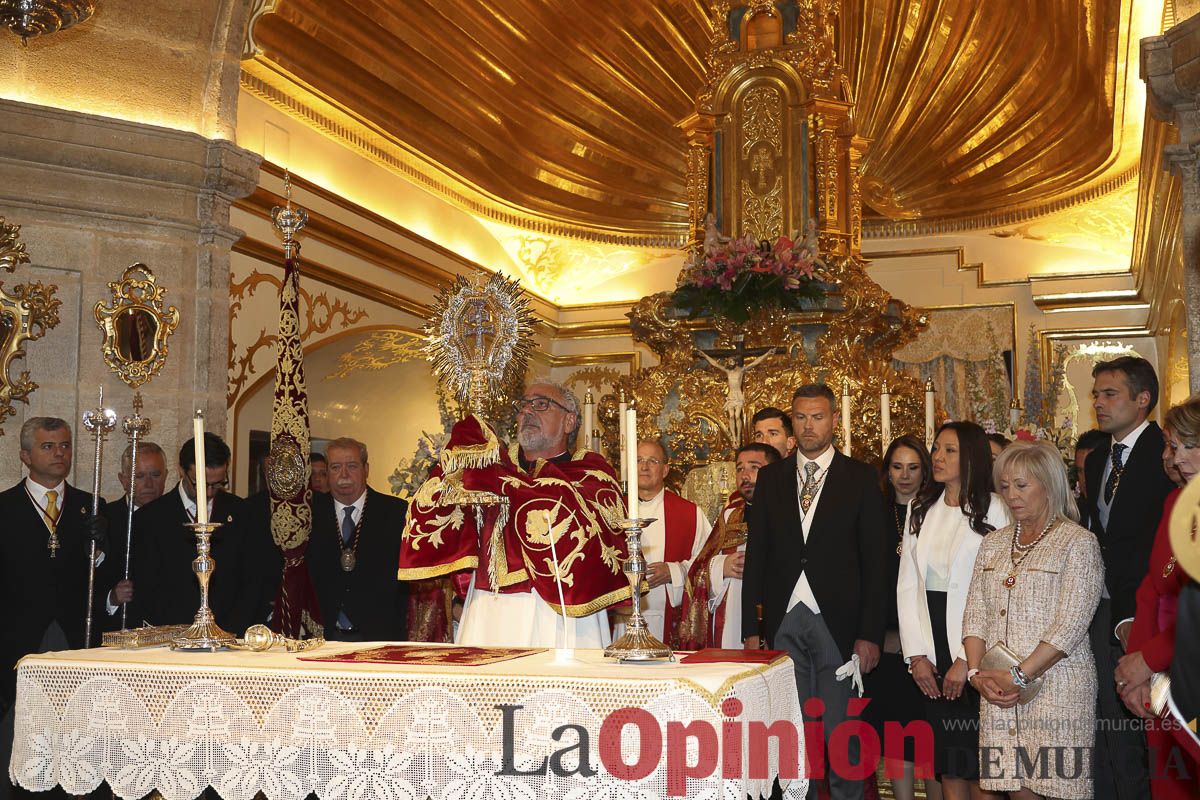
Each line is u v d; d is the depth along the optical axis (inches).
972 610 149.9
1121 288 419.8
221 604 200.1
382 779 109.1
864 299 325.1
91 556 190.2
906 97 439.2
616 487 141.6
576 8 405.1
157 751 115.1
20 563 194.2
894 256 450.3
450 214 422.6
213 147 266.1
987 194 440.5
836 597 173.2
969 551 164.1
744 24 374.9
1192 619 82.2
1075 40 358.3
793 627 174.7
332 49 329.4
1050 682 141.2
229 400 286.8
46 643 194.2
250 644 129.3
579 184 461.7
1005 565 147.9
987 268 439.8
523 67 410.6
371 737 109.6
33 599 193.9
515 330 152.1
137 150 256.4
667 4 421.1
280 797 111.5
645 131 457.7
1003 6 396.8
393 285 372.8
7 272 243.6
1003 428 421.7
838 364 317.1
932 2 412.2
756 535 182.4
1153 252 347.3
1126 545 159.3
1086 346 425.4
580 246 479.8
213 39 273.6
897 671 182.1
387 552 212.8
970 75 423.5
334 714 110.7
